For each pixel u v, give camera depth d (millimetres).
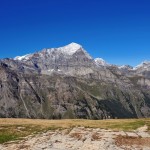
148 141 59719
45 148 55344
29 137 74000
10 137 78750
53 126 102188
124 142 58625
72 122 129125
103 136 65875
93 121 136625
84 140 61875
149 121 107312
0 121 132125
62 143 59625
